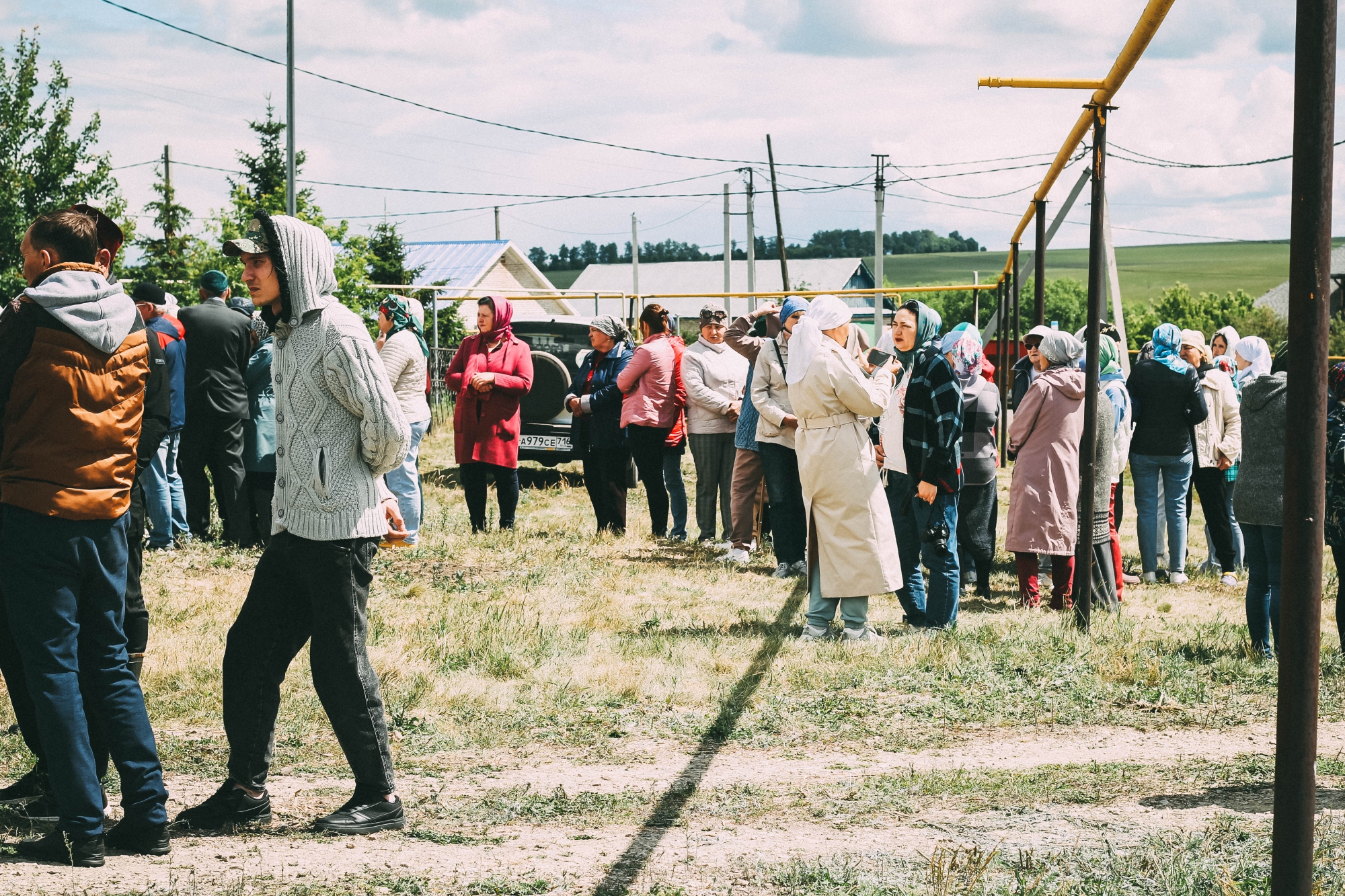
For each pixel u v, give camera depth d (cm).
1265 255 12006
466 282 4444
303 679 593
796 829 418
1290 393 275
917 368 695
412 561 934
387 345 934
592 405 1069
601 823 423
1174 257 12288
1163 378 941
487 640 679
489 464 1045
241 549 941
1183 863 371
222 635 675
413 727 536
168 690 579
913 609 732
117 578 371
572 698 588
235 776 402
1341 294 6266
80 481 356
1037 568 828
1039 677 628
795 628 733
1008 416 1812
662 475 1080
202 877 355
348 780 464
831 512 681
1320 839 394
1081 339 962
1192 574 994
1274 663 656
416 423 951
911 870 374
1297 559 277
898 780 474
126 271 2694
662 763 500
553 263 13000
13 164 2588
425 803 439
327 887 351
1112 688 611
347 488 387
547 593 829
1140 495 963
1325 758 495
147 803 372
